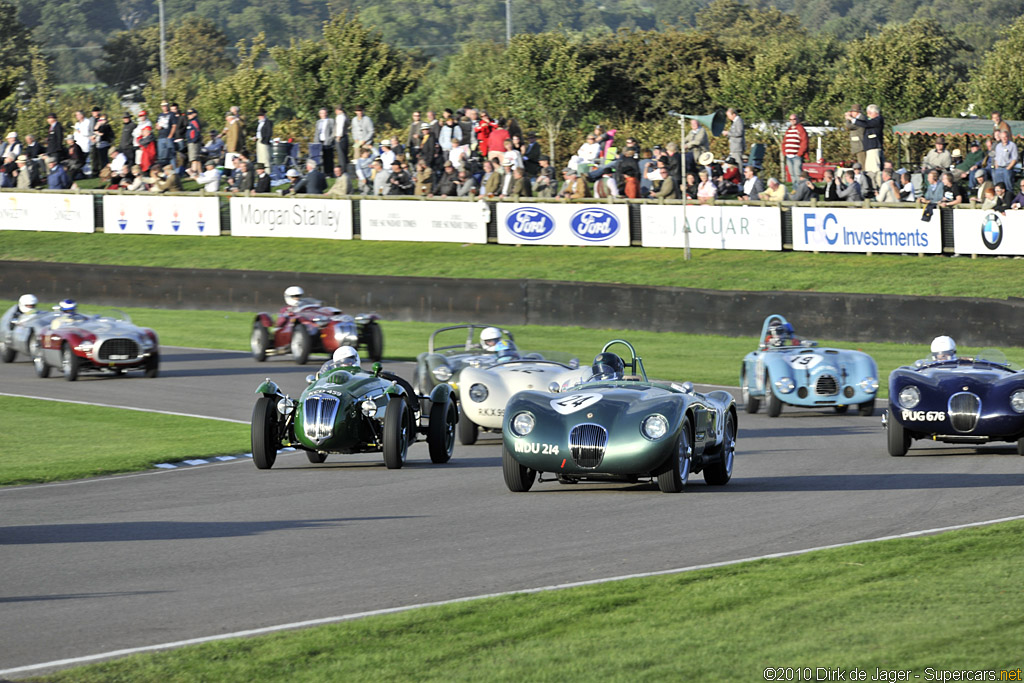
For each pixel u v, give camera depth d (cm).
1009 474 4628
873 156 12000
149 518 3950
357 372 5384
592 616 2509
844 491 4281
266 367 9325
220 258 13988
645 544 3328
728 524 3619
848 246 11725
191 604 2748
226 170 15462
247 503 4247
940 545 3117
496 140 13575
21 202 15938
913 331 9750
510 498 4222
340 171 14425
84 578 3038
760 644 2284
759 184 12325
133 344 8750
